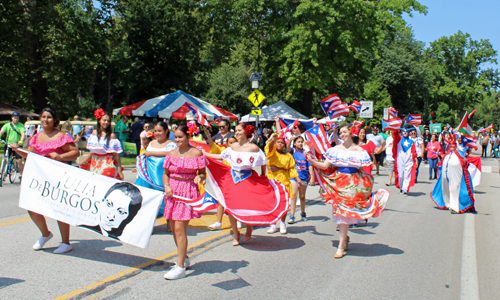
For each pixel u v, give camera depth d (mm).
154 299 4086
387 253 5945
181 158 4691
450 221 8281
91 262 5078
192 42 32781
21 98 30203
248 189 6031
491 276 5027
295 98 34062
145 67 33438
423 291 4504
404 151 11820
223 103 39344
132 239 4762
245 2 26125
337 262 5484
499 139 33156
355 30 25953
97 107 36156
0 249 5512
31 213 5422
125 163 17094
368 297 4305
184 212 4633
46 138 5461
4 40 23062
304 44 25078
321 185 5969
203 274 4879
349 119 41469
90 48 24984
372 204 5750
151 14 31500
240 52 47469
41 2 23391
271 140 6977
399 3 26438
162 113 21438
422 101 60219
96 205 4938
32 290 4145
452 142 9375
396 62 47562
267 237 6781
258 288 4477
